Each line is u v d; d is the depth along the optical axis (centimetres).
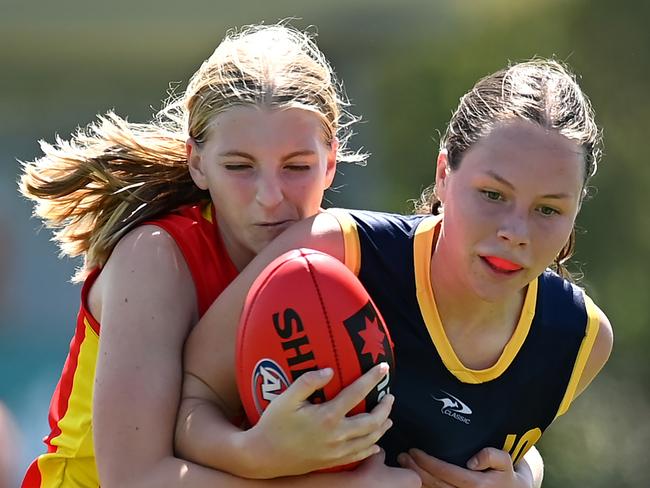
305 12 4662
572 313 1202
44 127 5019
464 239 1066
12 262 4772
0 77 4953
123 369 1073
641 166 3456
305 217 1184
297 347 998
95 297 1196
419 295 1137
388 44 4581
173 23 4706
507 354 1162
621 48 3628
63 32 4753
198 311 1166
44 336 4612
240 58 1191
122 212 1231
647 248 3375
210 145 1184
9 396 3944
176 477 1034
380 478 1046
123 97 5047
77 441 1221
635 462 3048
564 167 1043
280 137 1156
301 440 981
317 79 1203
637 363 3200
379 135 4181
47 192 1280
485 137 1059
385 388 1021
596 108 3575
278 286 1019
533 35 3862
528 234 1041
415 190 3909
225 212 1185
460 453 1164
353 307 1016
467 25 4194
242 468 1013
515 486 1162
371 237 1150
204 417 1059
